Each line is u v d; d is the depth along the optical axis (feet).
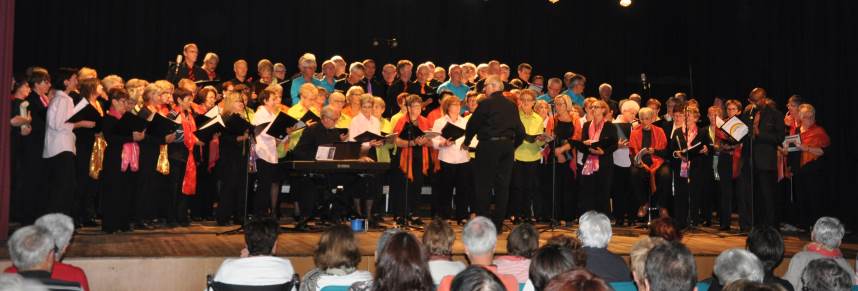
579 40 38.11
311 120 20.80
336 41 36.14
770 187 23.81
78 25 32.35
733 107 25.20
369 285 9.91
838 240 12.48
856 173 27.91
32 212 20.72
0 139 16.62
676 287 7.89
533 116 25.23
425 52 37.09
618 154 26.35
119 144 19.93
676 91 37.47
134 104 21.22
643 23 37.81
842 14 28.40
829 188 28.04
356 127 23.72
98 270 14.71
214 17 34.42
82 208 21.93
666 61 37.50
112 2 32.86
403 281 8.69
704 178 26.23
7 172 16.79
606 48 38.11
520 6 37.83
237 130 19.75
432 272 10.85
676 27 37.27
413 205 25.05
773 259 11.34
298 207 24.85
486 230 10.49
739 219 24.67
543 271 8.95
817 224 12.63
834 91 28.60
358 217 22.53
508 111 20.77
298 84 26.22
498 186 20.94
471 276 6.32
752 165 22.90
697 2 36.04
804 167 25.77
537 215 26.21
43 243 9.53
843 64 28.32
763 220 23.98
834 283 8.33
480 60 37.52
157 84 21.81
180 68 27.04
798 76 30.12
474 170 20.97
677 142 25.63
